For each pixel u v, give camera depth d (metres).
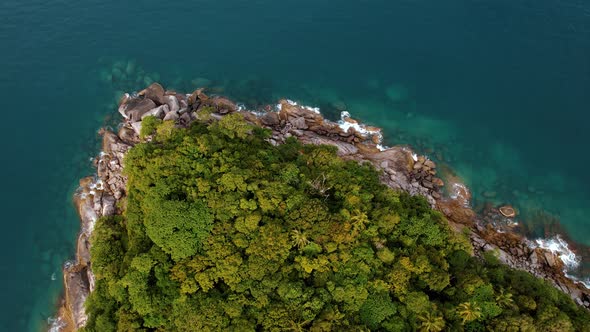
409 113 94.31
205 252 57.66
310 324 54.09
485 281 60.78
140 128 82.44
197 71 97.69
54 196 78.88
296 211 60.50
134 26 102.56
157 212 58.59
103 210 74.62
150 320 54.00
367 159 84.00
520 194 83.44
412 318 56.12
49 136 85.75
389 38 105.81
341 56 102.38
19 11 102.06
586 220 80.62
